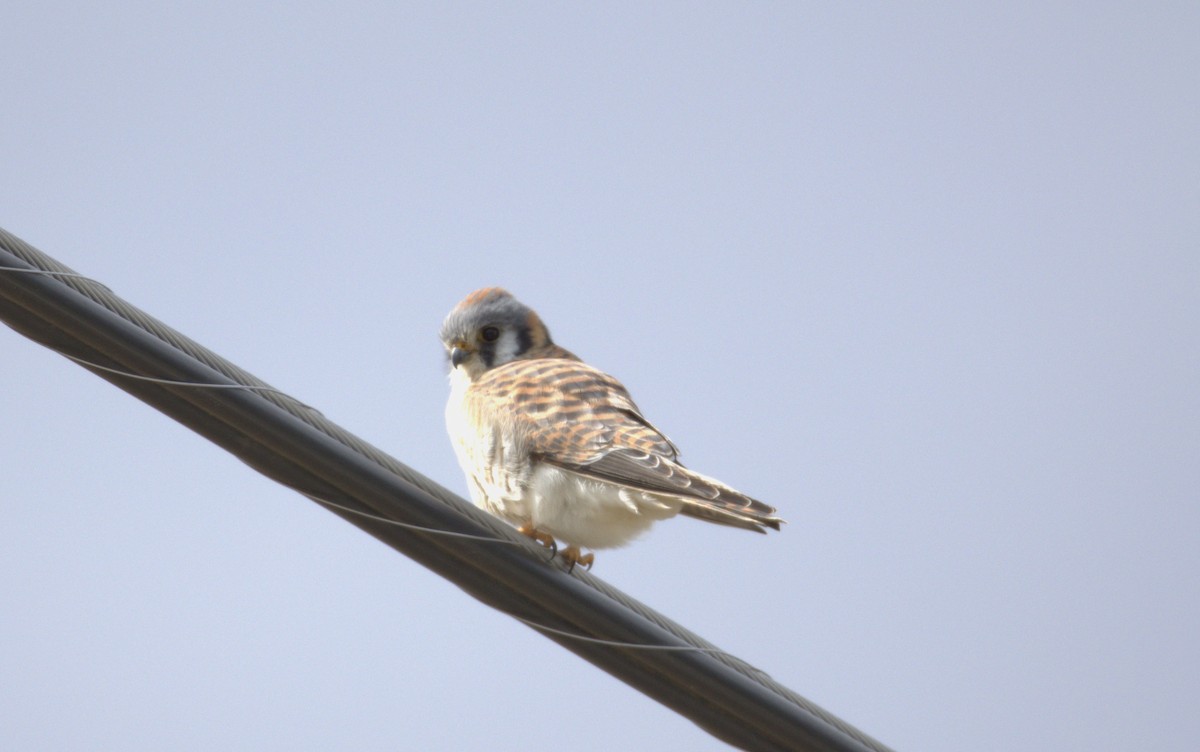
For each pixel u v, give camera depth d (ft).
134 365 24.93
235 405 25.39
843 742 28.68
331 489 26.37
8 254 24.23
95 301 24.75
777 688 28.55
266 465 26.03
